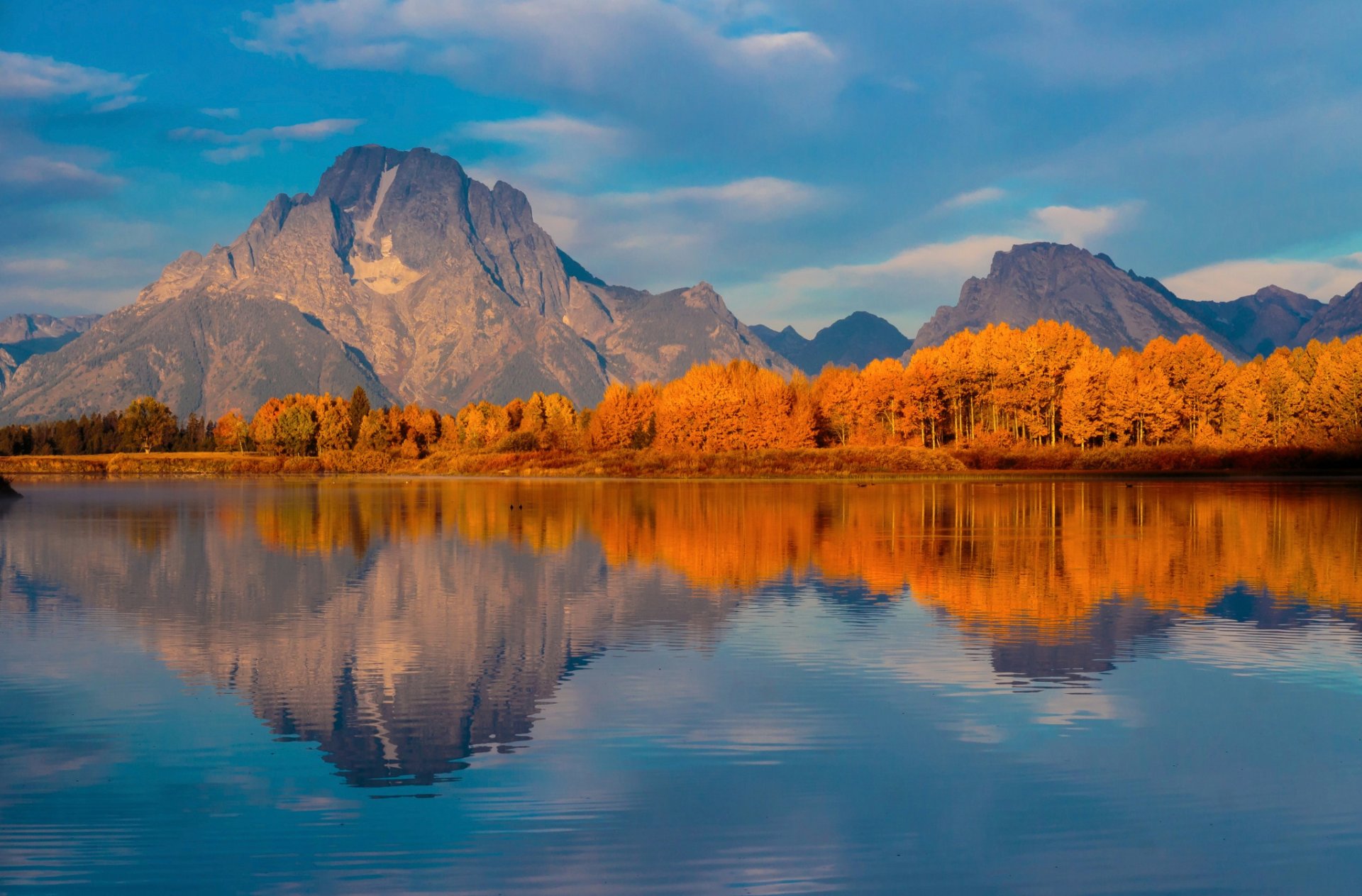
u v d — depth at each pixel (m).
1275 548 44.78
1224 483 104.81
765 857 13.09
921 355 157.12
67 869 12.72
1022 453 137.00
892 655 23.70
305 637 26.16
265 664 23.14
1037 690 20.66
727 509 71.12
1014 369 147.50
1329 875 12.63
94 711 19.39
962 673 21.97
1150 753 16.81
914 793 15.15
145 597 33.12
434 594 33.31
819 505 75.00
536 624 27.86
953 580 35.56
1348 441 133.25
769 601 31.34
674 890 12.23
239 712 19.27
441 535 53.97
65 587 35.50
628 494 93.69
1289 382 148.88
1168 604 30.31
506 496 94.25
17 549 47.88
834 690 20.69
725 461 138.75
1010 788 15.33
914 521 59.53
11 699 20.23
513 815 14.36
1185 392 160.00
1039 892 12.23
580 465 150.38
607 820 14.21
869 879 12.53
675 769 16.16
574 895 12.11
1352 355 140.62
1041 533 52.03
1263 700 19.88
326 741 17.56
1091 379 142.12
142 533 56.62
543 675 21.95
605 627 27.28
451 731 18.06
